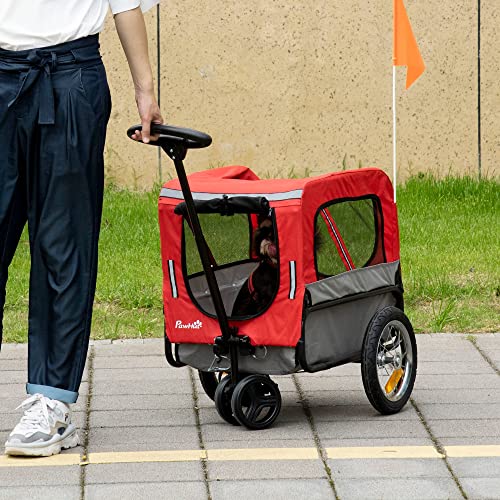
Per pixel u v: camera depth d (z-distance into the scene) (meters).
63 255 6.04
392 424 6.54
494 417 6.66
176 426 6.53
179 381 7.54
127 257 11.68
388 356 6.87
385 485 5.49
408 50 11.91
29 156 5.98
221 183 6.52
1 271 6.24
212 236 6.72
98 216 6.15
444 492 5.40
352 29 14.92
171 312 6.68
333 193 6.48
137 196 14.62
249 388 6.39
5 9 5.87
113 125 14.98
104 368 7.86
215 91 14.93
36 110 5.91
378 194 6.92
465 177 14.93
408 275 10.54
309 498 5.32
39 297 6.11
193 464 5.82
